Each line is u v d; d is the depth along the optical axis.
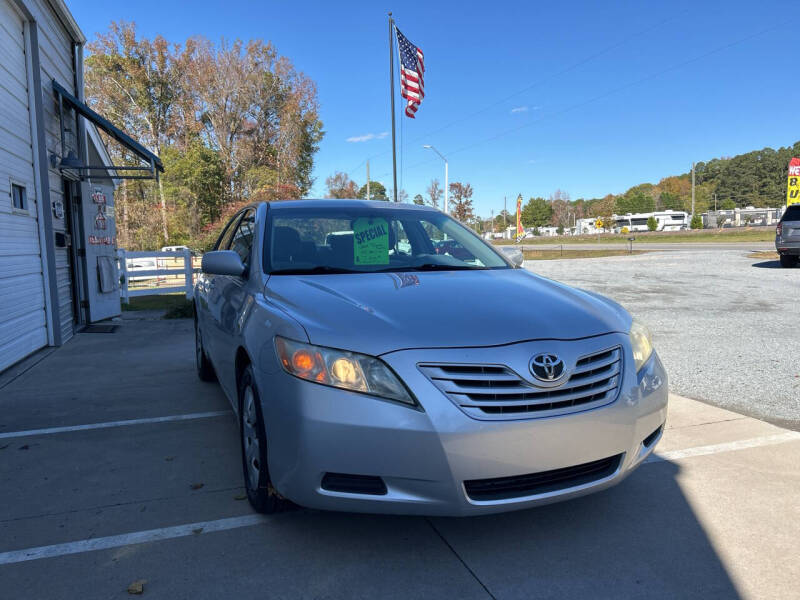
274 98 44.38
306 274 3.21
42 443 3.81
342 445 2.21
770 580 2.26
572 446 2.29
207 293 4.50
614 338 2.55
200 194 38.19
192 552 2.46
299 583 2.24
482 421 2.19
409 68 19.52
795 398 4.65
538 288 3.04
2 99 6.09
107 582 2.25
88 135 9.51
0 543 2.55
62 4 8.02
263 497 2.68
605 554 2.44
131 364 6.26
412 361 2.24
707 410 4.39
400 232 3.78
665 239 52.12
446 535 2.59
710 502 2.91
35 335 6.94
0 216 5.86
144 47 44.88
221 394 4.98
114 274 10.23
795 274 14.41
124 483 3.19
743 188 125.62
